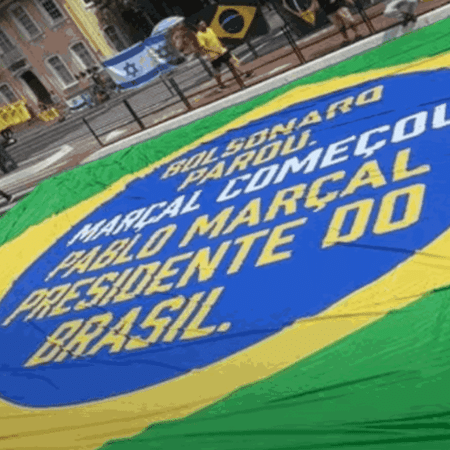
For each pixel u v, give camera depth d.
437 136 5.02
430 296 3.34
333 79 8.11
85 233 8.08
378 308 3.51
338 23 9.37
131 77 22.14
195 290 5.01
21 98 32.91
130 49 21.08
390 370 2.92
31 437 4.13
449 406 2.50
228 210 6.14
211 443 3.12
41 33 29.34
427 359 2.85
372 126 6.00
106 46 27.67
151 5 24.11
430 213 4.11
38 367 5.17
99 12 26.64
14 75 31.78
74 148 16.20
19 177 16.36
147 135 11.49
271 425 3.00
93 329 5.32
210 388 3.67
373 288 3.74
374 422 2.65
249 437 3.00
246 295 4.51
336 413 2.84
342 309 3.72
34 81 33.47
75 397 4.41
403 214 4.28
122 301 5.55
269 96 9.02
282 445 2.82
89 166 10.69
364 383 2.94
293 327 3.84
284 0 12.12
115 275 6.20
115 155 10.52
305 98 8.07
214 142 8.55
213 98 11.50
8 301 7.26
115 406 4.01
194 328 4.47
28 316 6.43
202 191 7.10
